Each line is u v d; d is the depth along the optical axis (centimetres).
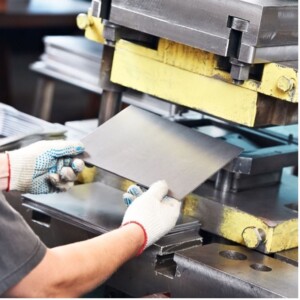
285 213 198
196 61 196
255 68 190
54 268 168
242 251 191
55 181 192
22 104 553
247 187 211
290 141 228
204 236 206
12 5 485
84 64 305
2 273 163
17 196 209
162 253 186
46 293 167
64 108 547
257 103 188
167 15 190
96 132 204
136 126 205
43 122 239
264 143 227
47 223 205
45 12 474
